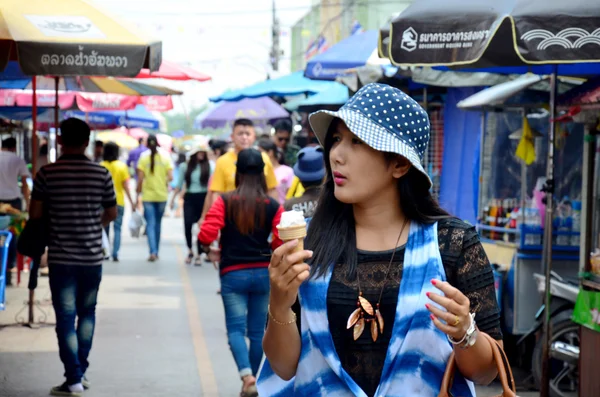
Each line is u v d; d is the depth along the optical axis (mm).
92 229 6922
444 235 2803
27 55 6352
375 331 2736
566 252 8242
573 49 5008
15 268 14141
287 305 2719
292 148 15828
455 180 10773
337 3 30797
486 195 9383
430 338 2695
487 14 5215
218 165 9094
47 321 10094
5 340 9094
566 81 8109
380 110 2820
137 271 15094
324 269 2801
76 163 6883
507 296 8414
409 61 5430
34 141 10070
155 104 13859
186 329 9945
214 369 8078
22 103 13594
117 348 8875
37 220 6883
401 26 5453
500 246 8688
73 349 6906
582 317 6383
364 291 2764
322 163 6898
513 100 8188
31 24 6496
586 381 6379
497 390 6840
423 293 2723
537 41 5039
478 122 10133
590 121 6477
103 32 6570
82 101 13695
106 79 11109
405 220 2867
